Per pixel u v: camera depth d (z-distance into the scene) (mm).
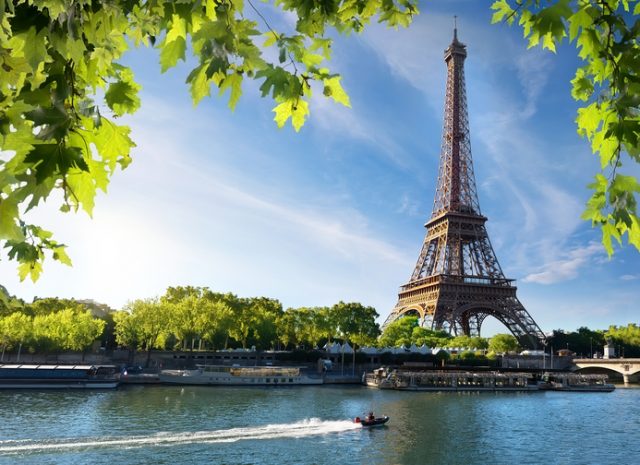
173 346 169125
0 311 141750
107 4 4402
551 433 64625
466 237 173500
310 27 6309
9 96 4191
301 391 108188
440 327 149750
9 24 3969
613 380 187750
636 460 51625
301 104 5504
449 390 122312
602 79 5305
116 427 58750
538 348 166000
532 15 4883
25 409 69000
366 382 130500
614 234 5480
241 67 4543
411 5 7324
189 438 54500
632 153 4785
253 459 47594
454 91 195625
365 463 48031
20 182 4086
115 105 5066
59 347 132750
